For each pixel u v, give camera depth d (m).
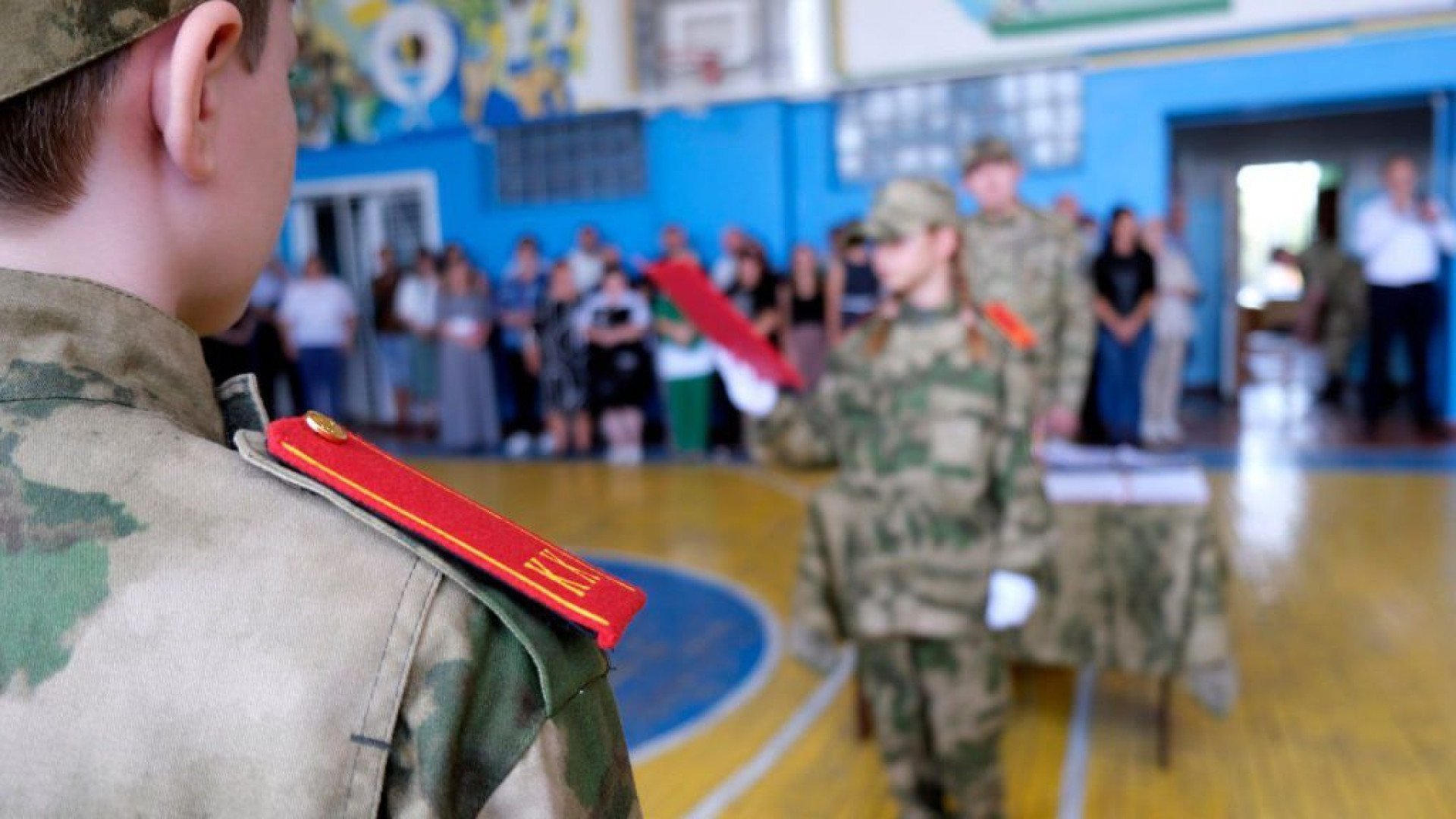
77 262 0.40
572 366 7.45
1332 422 7.62
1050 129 7.62
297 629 0.36
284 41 0.46
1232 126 8.82
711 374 7.16
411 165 8.78
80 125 0.38
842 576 2.11
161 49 0.40
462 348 7.74
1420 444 6.64
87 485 0.38
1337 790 2.55
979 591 1.96
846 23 7.68
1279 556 4.40
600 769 0.41
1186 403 8.76
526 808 0.38
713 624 3.88
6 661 0.36
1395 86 6.89
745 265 7.00
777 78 7.84
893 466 2.01
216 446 0.41
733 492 6.07
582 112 8.27
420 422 8.45
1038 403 3.29
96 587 0.37
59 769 0.36
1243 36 7.05
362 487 0.41
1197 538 2.60
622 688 3.33
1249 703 3.06
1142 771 2.70
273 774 0.35
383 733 0.36
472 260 8.76
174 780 0.36
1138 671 2.66
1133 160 7.43
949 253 1.99
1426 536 4.57
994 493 1.99
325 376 8.12
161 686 0.36
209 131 0.41
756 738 2.95
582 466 7.06
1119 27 7.21
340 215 9.05
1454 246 7.09
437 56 8.55
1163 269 7.12
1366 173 8.66
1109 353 6.69
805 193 8.09
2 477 0.37
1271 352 11.93
